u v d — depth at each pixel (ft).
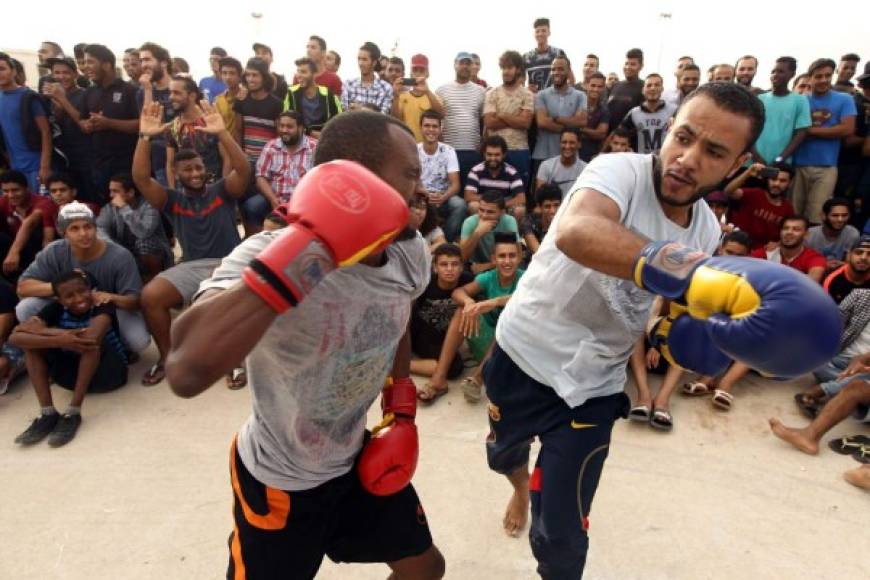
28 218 14.89
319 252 2.69
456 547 7.26
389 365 4.38
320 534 4.58
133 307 11.42
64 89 18.28
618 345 5.39
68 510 7.89
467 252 14.26
